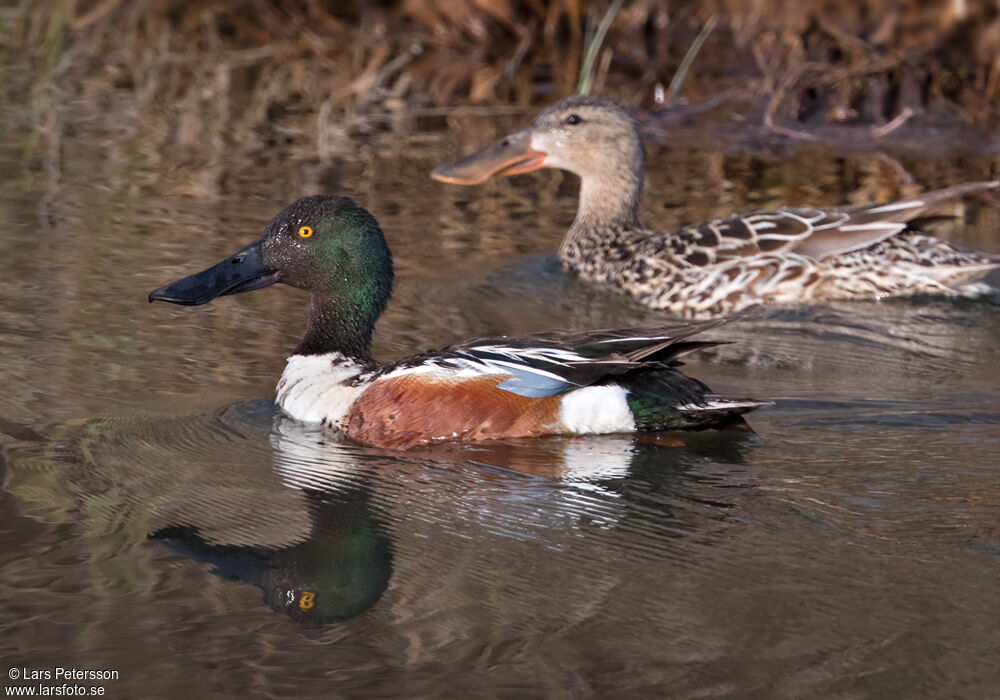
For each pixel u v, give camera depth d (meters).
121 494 9.34
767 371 12.48
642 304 15.17
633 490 9.55
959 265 14.77
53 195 17.17
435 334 13.45
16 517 8.84
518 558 8.49
